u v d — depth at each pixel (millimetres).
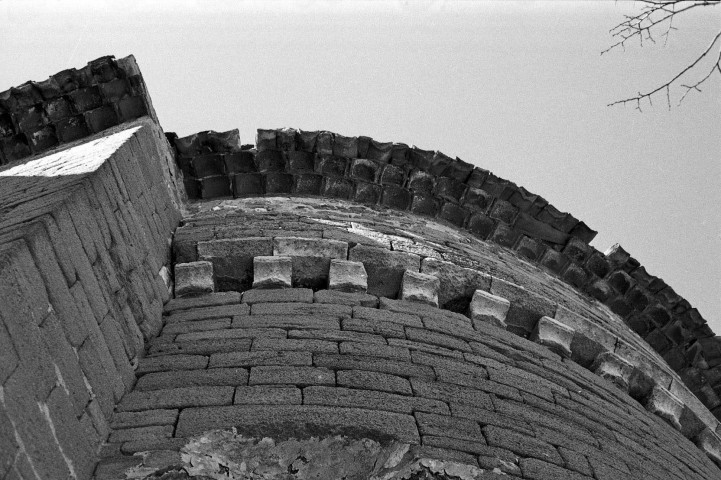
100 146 9281
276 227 10273
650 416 9773
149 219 9164
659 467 8180
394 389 7395
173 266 9414
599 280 12766
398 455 6684
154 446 6453
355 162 11898
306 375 7395
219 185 11703
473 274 9922
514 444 7117
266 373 7402
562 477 6922
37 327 5879
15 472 5137
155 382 7289
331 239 9945
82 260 6926
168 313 8617
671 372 12062
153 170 9922
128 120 10664
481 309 9578
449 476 6562
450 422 7121
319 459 6688
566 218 12477
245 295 8945
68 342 6297
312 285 9516
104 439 6480
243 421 6695
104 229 7645
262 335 8047
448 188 12156
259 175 11805
